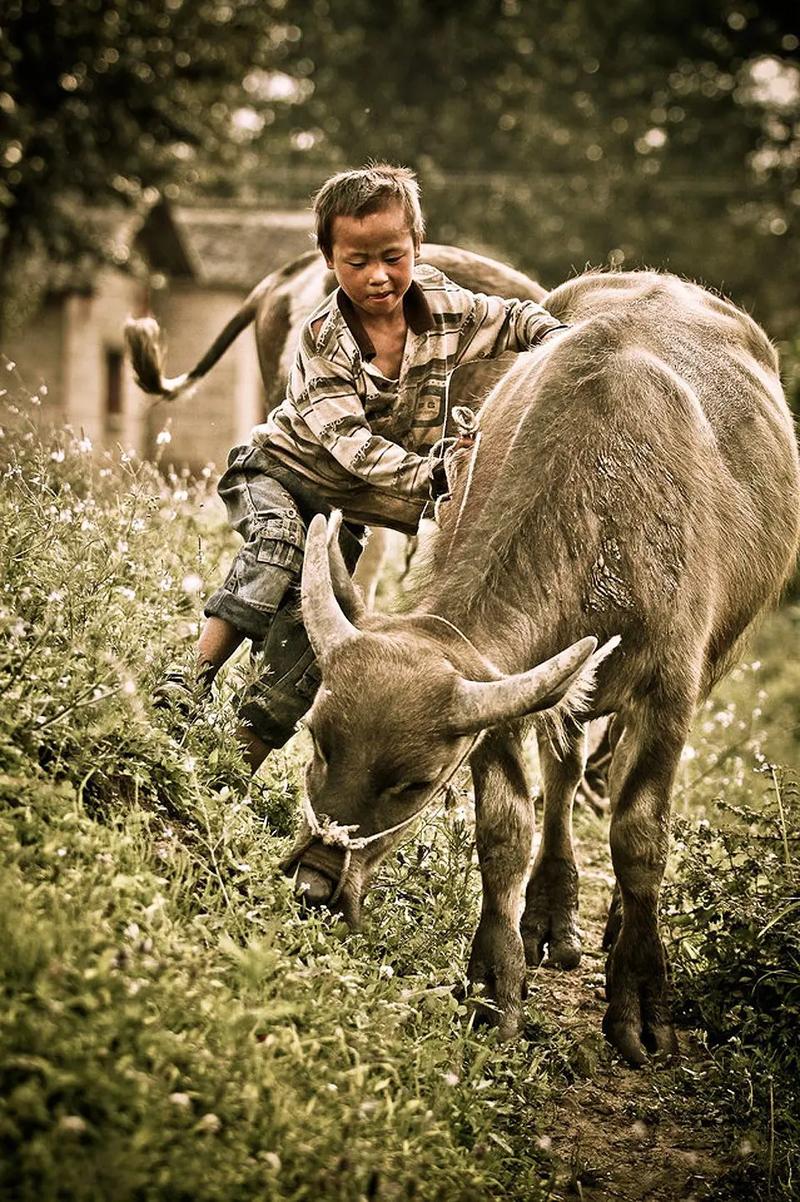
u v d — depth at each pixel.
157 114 22.73
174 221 27.66
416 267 4.92
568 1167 4.10
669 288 5.74
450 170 44.50
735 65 46.16
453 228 42.28
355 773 3.94
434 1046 3.94
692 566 4.75
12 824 3.74
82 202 24.73
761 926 5.04
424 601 4.37
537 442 4.52
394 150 44.19
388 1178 3.27
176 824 4.50
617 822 4.82
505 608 4.32
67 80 21.64
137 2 21.84
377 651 3.98
